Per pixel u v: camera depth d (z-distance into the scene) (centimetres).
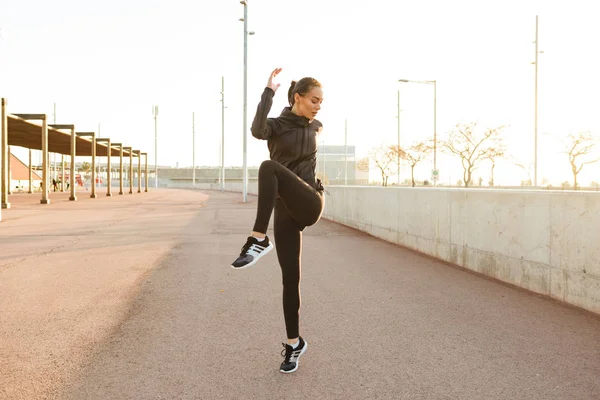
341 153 10531
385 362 303
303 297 475
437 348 329
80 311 422
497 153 3847
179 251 780
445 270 620
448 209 683
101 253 757
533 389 264
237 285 529
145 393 258
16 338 349
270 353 320
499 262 559
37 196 3528
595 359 308
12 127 2492
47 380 275
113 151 4231
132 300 461
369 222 1041
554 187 3142
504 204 549
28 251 776
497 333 361
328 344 338
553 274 469
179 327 377
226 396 254
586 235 425
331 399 251
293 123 282
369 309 430
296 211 270
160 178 10769
